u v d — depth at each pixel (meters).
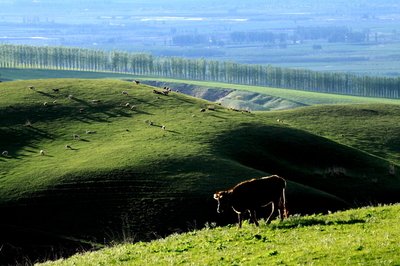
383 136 175.00
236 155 121.94
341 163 130.00
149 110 149.50
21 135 131.75
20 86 167.62
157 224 90.94
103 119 142.50
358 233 42.88
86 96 159.00
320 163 128.88
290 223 48.44
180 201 96.12
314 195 102.69
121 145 122.62
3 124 137.25
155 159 112.00
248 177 106.19
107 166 108.75
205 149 119.94
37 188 101.62
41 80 177.00
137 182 102.56
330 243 40.28
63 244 86.75
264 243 42.84
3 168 112.75
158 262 40.84
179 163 110.69
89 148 122.56
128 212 94.19
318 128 181.62
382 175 126.06
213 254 41.47
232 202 49.50
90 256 46.41
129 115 145.38
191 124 137.88
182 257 41.59
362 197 113.88
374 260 35.75
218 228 51.94
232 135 131.50
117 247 49.19
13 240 87.75
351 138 172.75
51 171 108.50
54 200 98.12
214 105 160.00
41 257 83.38
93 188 101.00
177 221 91.50
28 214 94.81
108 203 96.88
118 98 157.62
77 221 92.88
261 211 86.75
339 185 118.25
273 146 131.00
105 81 177.00
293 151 130.88
